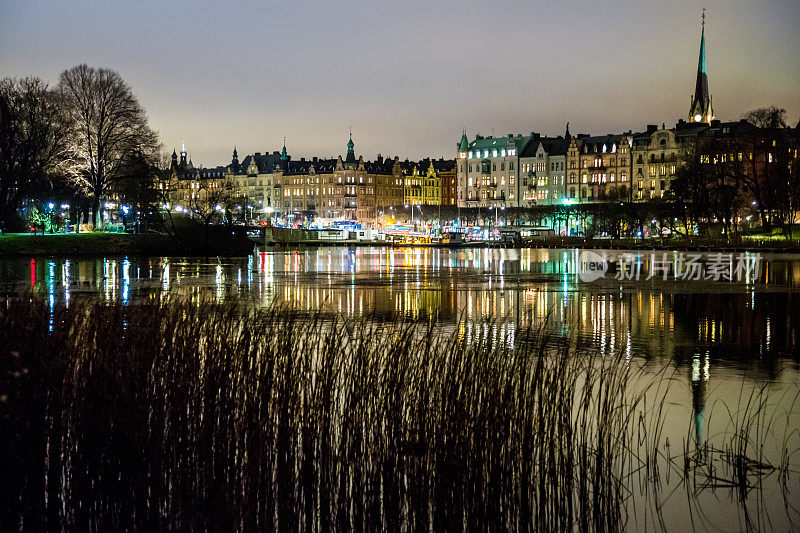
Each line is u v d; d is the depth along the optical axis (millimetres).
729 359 27172
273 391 13000
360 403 12867
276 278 66812
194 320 14703
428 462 12375
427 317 37438
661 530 12656
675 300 49000
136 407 12922
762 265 87375
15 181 87000
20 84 86812
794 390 22094
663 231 171250
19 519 12602
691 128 198250
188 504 12555
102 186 96250
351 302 46375
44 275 63188
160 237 103250
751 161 126375
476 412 12406
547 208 191875
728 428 17875
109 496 12773
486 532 12211
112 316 14828
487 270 81562
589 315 40219
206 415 12852
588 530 12570
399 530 12453
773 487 14312
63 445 12922
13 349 13414
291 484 12570
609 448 13031
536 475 12680
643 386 21938
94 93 93625
